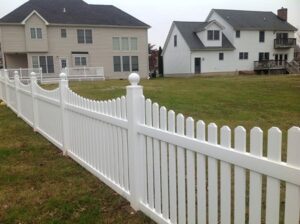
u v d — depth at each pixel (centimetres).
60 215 337
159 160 298
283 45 3688
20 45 2786
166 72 3772
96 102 409
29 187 412
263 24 3622
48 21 2830
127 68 3197
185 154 282
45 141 636
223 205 227
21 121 866
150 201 319
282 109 933
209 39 3362
